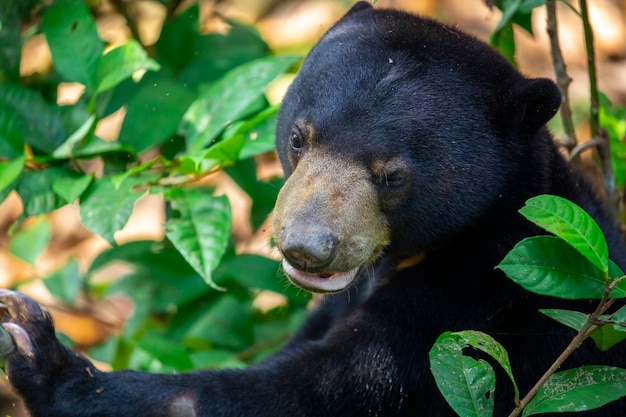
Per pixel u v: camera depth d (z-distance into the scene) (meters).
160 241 12.52
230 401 9.07
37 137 10.65
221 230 9.81
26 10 11.95
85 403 8.97
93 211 9.89
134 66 10.31
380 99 8.88
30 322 8.93
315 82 9.20
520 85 9.29
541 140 9.52
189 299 11.98
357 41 9.32
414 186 8.95
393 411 9.40
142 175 10.45
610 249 9.77
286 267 8.73
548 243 7.81
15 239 13.93
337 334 9.50
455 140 8.95
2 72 11.75
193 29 12.64
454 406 7.54
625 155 11.95
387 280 9.89
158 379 9.14
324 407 9.22
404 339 9.38
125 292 12.69
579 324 7.71
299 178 8.73
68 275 13.82
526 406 7.79
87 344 14.73
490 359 9.33
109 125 16.67
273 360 9.73
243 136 9.80
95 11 13.96
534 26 18.33
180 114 10.84
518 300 9.34
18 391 8.91
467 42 9.43
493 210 9.33
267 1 18.88
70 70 10.60
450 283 9.49
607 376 7.77
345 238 8.52
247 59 12.58
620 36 18.67
